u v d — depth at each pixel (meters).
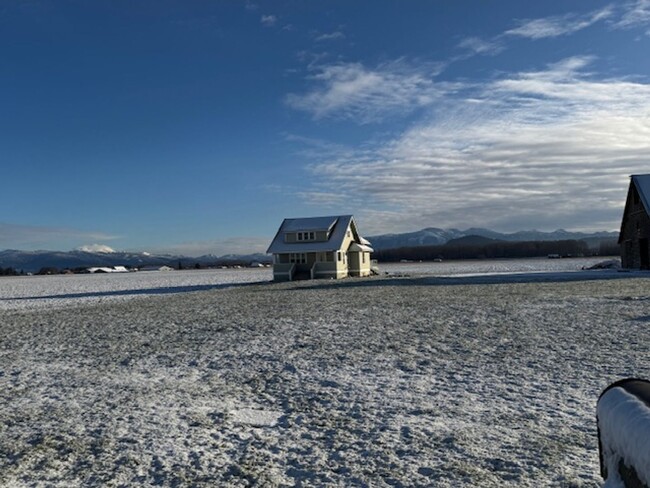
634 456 3.36
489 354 12.41
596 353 11.98
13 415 9.20
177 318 22.58
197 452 7.17
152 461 6.91
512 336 14.60
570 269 63.25
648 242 46.06
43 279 93.50
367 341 14.74
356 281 46.69
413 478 6.08
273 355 13.37
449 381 10.24
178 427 8.20
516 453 6.63
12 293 51.34
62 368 13.09
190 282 63.06
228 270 129.50
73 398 10.18
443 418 8.10
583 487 5.61
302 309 23.78
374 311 21.83
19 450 7.46
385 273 65.12
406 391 9.69
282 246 53.59
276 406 9.13
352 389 9.97
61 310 30.00
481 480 5.92
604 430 4.02
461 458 6.57
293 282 49.12
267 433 7.82
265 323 19.33
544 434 7.23
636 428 3.39
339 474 6.30
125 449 7.37
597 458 6.36
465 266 90.56
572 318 17.55
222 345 15.12
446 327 16.73
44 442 7.75
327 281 48.25
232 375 11.52
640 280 34.44
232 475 6.39
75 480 6.41
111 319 23.47
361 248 55.69
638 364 10.82
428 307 22.62
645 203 44.19
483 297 26.36
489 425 7.70
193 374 11.77
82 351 15.31
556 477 5.90
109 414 9.01
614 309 19.41
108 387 10.91
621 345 12.73
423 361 12.00
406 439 7.31
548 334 14.66
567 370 10.59
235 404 9.33
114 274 122.94
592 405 8.38
